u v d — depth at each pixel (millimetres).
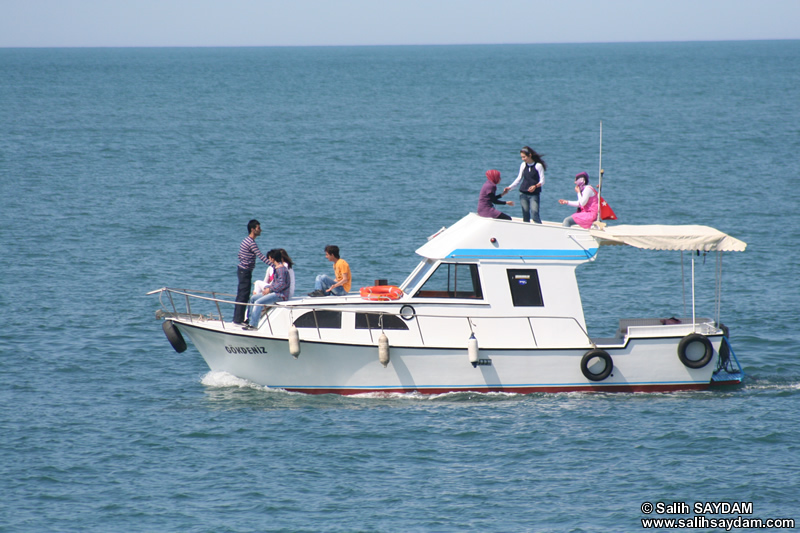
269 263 70875
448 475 55781
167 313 72000
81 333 86750
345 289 72625
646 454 58656
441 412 65562
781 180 185500
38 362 78062
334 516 50625
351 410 66125
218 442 60688
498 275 68625
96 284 105250
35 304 96250
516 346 68438
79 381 73625
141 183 187000
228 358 70250
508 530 49000
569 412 65562
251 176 198625
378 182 189875
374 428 62750
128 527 49219
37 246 124500
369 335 68250
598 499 52625
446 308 68312
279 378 69688
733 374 73062
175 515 50656
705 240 68938
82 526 49281
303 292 100875
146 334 87125
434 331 68188
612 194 171000
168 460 57906
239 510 51281
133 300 98750
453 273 68750
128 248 124500
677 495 52875
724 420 64188
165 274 110250
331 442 60531
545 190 184125
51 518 50062
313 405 67250
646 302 98438
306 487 54156
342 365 68125
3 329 87000
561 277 69000
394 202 164625
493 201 71688
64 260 116688
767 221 142625
